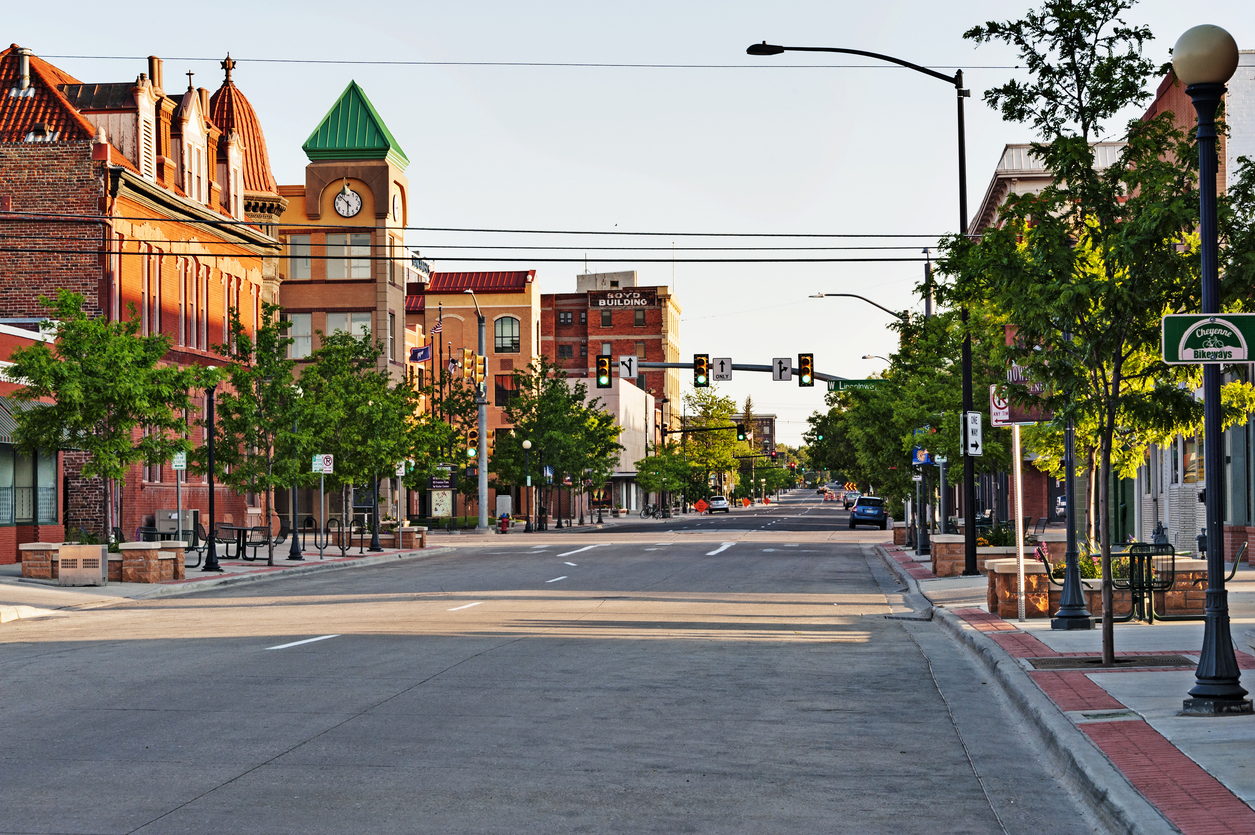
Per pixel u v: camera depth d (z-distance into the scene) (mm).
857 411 45094
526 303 107500
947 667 14711
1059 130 14422
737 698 12242
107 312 40719
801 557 39781
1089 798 8055
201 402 46531
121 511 41156
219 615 21250
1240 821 7031
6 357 34250
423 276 123625
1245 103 29266
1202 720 10156
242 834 7148
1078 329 13445
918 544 37250
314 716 10938
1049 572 18969
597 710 11398
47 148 40500
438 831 7250
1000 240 13953
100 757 9203
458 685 12766
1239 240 12711
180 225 45562
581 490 80125
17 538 34094
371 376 47000
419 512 82375
